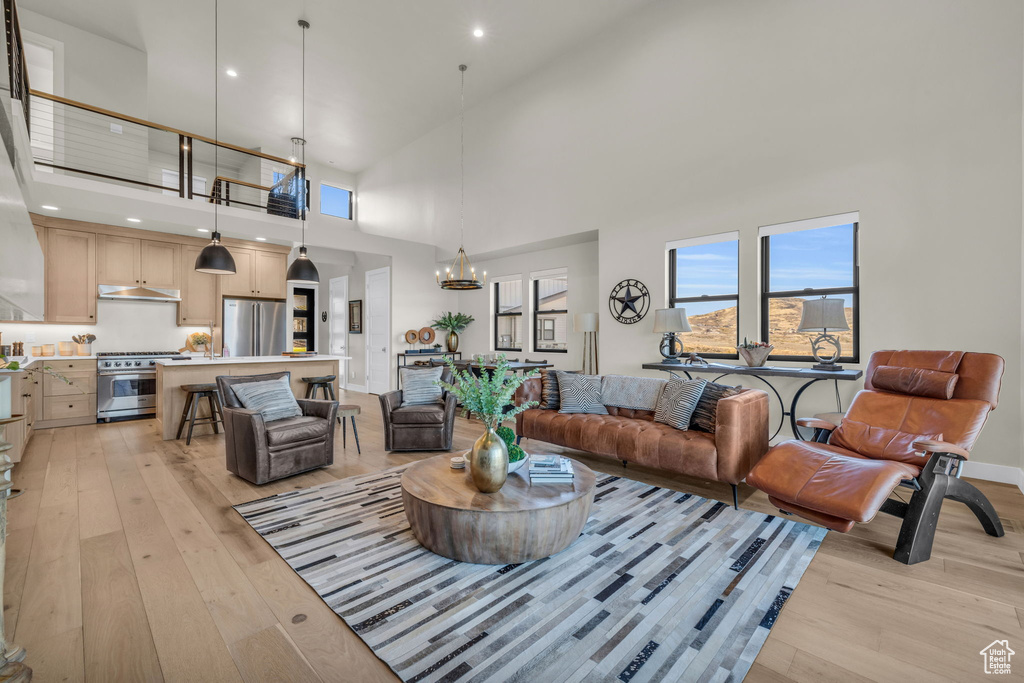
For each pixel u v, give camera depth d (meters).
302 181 6.83
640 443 3.37
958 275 3.56
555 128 6.32
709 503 2.99
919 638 1.67
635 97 5.50
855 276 4.17
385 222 9.27
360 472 3.63
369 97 7.16
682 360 5.00
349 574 2.10
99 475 3.52
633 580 2.05
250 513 2.79
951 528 2.64
